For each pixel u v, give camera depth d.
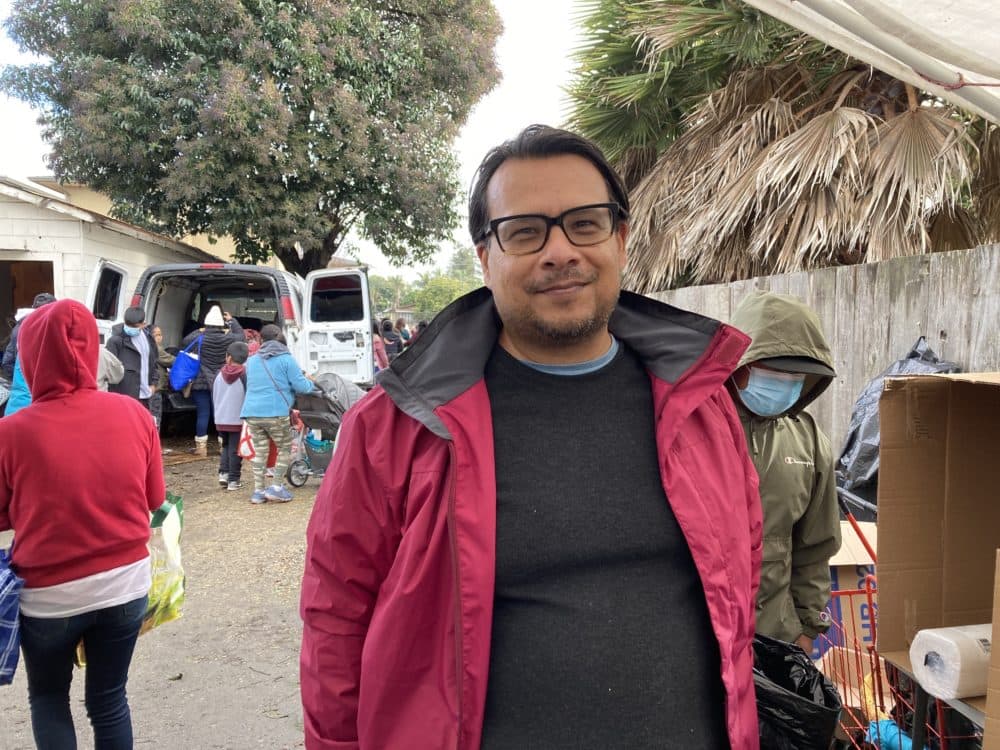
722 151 5.53
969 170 4.80
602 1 6.41
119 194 14.48
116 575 2.38
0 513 2.27
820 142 4.75
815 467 2.26
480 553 1.31
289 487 7.82
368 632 1.39
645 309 1.62
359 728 1.37
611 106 6.63
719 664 1.41
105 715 2.50
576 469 1.41
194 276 9.97
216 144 13.49
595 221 1.46
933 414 1.55
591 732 1.30
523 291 1.44
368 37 14.95
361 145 14.70
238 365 7.54
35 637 2.30
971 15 2.00
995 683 1.21
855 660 2.31
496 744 1.30
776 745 1.62
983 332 3.17
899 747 1.88
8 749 2.98
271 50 13.64
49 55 14.16
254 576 5.05
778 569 2.19
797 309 2.19
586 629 1.32
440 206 16.78
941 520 1.57
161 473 2.69
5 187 10.47
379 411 1.43
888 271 3.78
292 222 14.33
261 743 3.02
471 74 16.70
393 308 52.47
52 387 2.34
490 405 1.46
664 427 1.45
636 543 1.38
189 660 3.78
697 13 5.30
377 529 1.40
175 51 13.62
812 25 2.32
